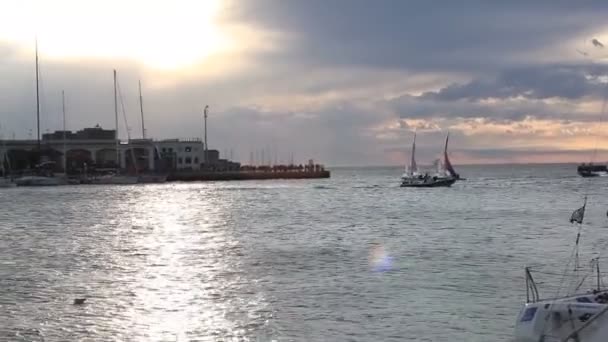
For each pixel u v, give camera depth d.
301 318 25.27
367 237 53.62
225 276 34.44
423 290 30.28
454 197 116.25
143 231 60.00
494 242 49.22
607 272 34.62
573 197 113.25
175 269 36.88
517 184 178.88
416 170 165.25
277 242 50.31
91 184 188.38
